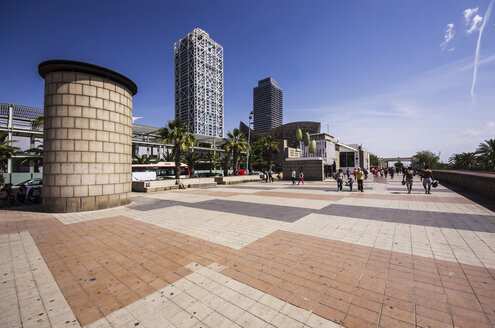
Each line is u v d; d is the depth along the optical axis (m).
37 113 27.73
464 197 10.39
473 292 2.56
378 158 92.00
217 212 7.52
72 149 7.82
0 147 16.67
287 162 27.30
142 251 4.07
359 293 2.59
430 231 5.04
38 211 8.07
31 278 3.09
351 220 6.20
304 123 54.59
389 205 8.49
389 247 4.08
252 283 2.86
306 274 3.08
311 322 2.12
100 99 8.41
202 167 43.94
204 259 3.65
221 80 194.38
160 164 25.36
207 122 177.50
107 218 6.86
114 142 8.84
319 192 13.30
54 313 2.32
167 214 7.30
